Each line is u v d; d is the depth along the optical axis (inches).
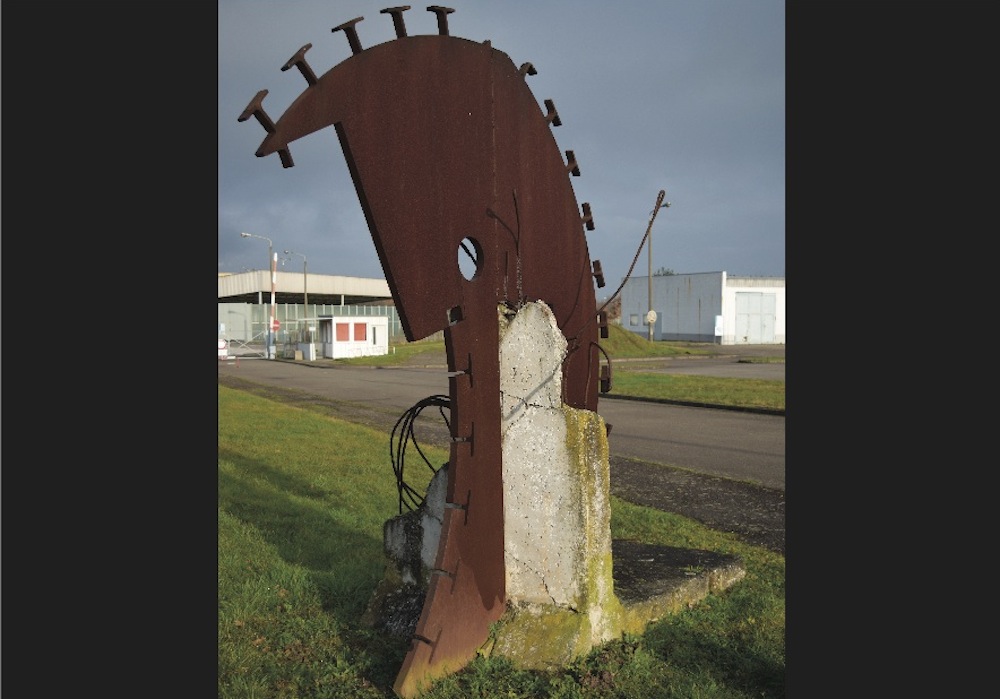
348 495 300.2
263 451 396.5
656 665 154.0
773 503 292.4
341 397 739.4
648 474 346.3
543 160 180.1
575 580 160.2
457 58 154.3
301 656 159.3
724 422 531.5
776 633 166.4
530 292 175.2
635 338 1567.4
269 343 1569.9
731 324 2092.8
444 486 173.2
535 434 163.0
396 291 140.9
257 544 230.5
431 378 1007.6
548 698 141.1
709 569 199.3
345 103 132.9
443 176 150.3
